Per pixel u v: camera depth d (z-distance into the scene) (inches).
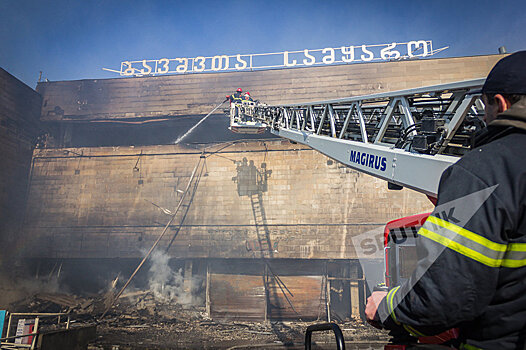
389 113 179.2
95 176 1135.6
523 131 39.7
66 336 407.2
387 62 1101.1
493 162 38.3
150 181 1111.6
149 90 1201.4
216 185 1084.5
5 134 1072.8
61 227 1103.0
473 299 34.9
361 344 645.9
